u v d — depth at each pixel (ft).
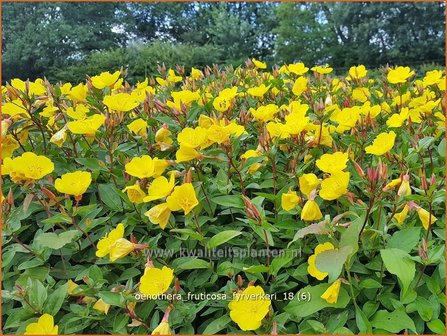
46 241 6.31
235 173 7.63
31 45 75.25
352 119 8.02
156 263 6.66
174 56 47.80
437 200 6.08
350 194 6.20
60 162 8.39
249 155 7.52
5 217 6.92
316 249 5.99
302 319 6.17
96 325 6.27
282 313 5.94
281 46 74.79
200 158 7.11
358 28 75.05
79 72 59.21
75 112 9.09
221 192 7.21
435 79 10.68
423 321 6.02
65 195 7.30
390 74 10.42
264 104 11.23
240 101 11.79
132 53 49.44
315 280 6.83
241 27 77.25
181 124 8.41
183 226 7.37
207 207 7.43
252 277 6.49
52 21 76.28
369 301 6.10
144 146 8.71
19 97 8.23
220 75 14.02
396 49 72.74
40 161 6.92
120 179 7.95
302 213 6.29
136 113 10.57
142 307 6.18
